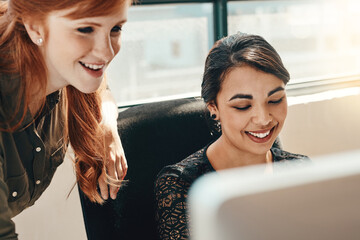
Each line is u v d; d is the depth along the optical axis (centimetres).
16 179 99
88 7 79
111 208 111
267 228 28
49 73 94
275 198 28
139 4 197
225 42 105
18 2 84
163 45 211
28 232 175
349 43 247
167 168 108
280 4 226
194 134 123
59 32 83
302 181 28
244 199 27
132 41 206
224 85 103
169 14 207
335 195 29
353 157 30
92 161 109
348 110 221
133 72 210
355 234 30
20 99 92
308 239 29
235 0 213
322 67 242
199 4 211
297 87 230
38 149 102
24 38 89
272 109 103
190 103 126
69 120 110
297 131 212
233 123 104
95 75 89
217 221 26
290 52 235
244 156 109
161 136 120
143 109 122
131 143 117
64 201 177
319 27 239
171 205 103
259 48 101
